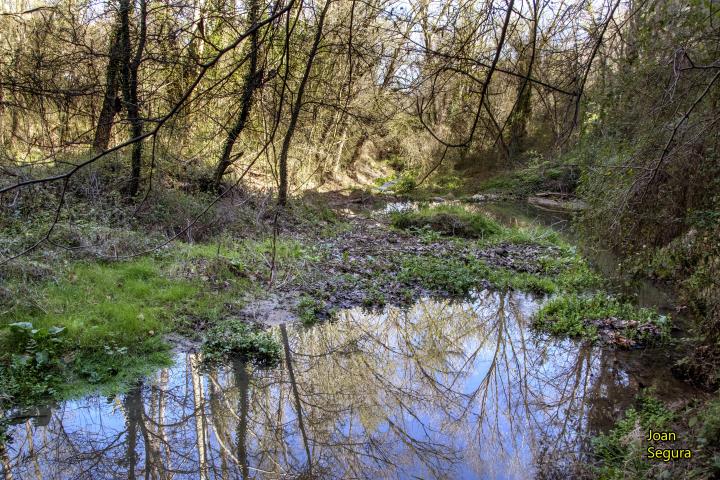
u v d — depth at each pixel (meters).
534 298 10.02
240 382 6.59
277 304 8.66
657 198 5.52
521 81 3.08
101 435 5.42
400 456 5.25
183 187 11.67
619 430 5.00
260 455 5.34
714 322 5.82
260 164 15.60
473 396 6.50
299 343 7.71
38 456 5.03
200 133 10.96
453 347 8.05
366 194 23.12
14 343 6.02
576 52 3.26
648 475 3.96
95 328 6.53
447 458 5.18
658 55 4.63
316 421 5.98
